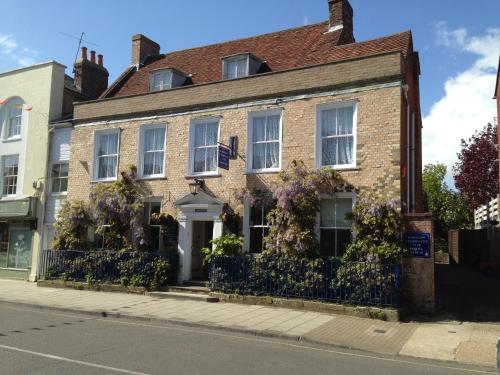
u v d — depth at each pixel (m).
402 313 11.90
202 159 16.97
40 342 8.73
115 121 18.89
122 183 17.73
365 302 12.27
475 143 30.58
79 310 12.81
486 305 14.31
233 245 14.73
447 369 7.86
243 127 16.08
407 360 8.44
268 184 15.35
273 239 14.09
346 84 14.41
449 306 13.98
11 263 21.62
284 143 15.29
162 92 17.92
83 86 23.56
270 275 13.71
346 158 14.41
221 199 16.12
